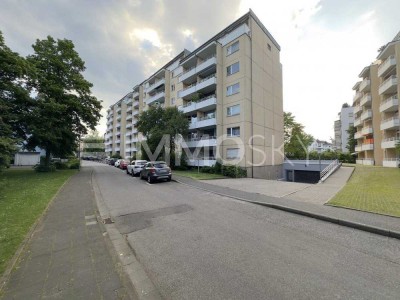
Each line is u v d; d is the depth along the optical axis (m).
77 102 20.72
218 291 2.86
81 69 23.11
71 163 29.62
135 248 4.34
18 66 15.57
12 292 2.73
